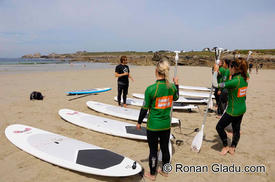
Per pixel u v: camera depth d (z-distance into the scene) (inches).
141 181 105.0
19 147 134.1
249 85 475.5
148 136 96.9
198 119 214.7
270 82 543.8
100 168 104.8
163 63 88.3
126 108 235.8
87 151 122.6
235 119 126.6
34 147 130.2
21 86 395.2
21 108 235.6
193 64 1980.8
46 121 193.5
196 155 135.7
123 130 163.8
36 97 279.7
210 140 160.1
